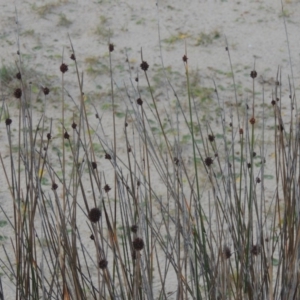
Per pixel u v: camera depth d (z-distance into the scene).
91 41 13.88
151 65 13.12
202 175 10.10
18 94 5.83
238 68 13.06
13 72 12.25
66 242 5.57
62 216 5.93
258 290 5.74
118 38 14.03
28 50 13.52
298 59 13.38
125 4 15.13
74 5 15.05
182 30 14.30
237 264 5.92
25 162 5.86
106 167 10.41
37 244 8.57
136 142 10.91
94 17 14.66
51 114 11.62
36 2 15.12
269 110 11.70
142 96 12.17
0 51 13.47
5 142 10.84
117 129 11.24
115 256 5.73
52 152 10.62
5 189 9.91
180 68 13.03
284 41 13.93
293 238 5.75
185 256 5.68
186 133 11.12
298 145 6.14
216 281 5.51
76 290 5.50
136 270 5.16
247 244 5.92
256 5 15.12
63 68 5.89
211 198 9.55
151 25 14.45
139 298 5.68
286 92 12.25
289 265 5.65
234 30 14.30
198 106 11.80
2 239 8.99
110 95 12.13
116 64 13.12
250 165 6.56
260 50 13.63
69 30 14.23
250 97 12.11
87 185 9.96
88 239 9.02
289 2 15.07
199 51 13.59
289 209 5.82
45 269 8.05
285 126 11.25
